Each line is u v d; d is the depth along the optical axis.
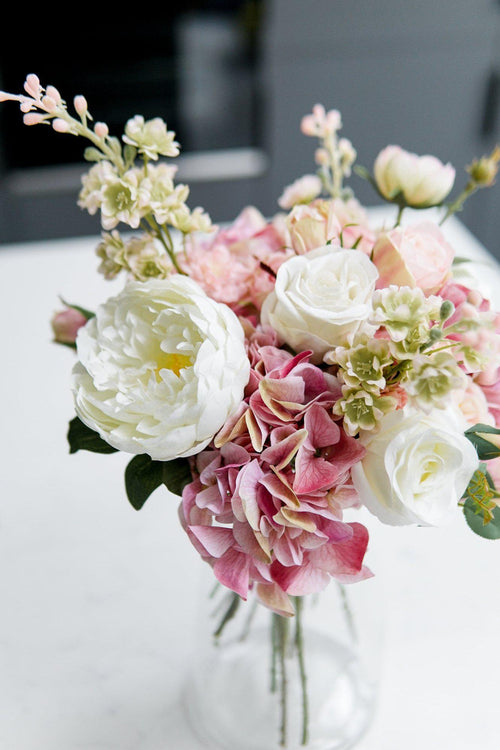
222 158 2.19
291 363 0.50
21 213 2.17
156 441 0.47
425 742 0.68
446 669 0.72
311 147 2.25
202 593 0.67
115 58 2.04
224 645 0.68
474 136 2.32
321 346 0.51
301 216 0.55
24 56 2.00
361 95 2.21
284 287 0.50
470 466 0.48
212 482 0.50
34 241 2.21
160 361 0.52
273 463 0.49
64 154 2.12
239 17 2.04
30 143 2.08
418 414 0.47
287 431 0.49
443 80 2.22
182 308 0.49
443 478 0.48
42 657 0.74
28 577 0.79
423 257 0.52
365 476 0.49
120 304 0.52
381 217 1.20
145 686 0.72
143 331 0.51
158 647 0.75
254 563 0.50
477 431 0.50
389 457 0.47
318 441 0.50
